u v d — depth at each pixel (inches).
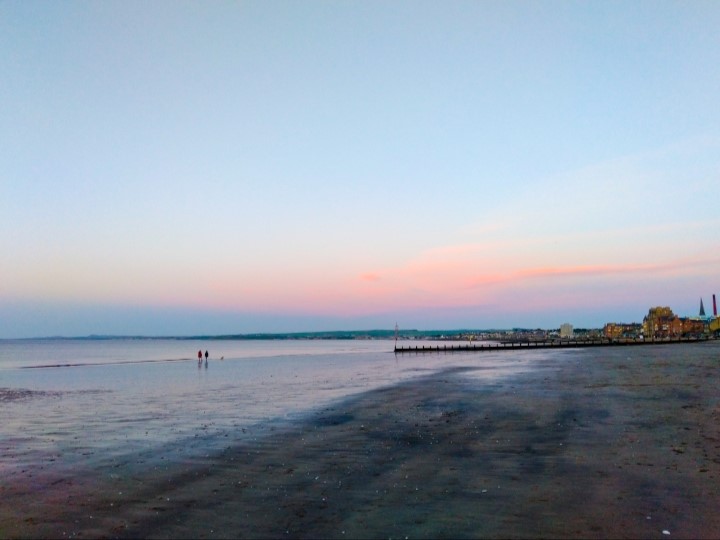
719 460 490.6
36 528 367.6
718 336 7741.1
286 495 427.8
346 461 544.1
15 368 3137.3
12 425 884.6
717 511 356.2
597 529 330.0
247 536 339.0
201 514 386.0
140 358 4810.5
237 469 523.2
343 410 947.3
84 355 5772.6
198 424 844.0
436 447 597.3
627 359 2356.1
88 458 605.9
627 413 778.8
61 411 1075.3
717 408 804.6
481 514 364.5
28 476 522.3
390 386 1407.5
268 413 949.8
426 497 408.5
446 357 3713.1
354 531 341.1
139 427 834.8
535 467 488.4
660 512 357.4
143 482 486.6
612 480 436.1
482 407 913.5
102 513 397.1
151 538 342.0
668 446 554.6
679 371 1556.3
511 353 3954.2
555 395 1040.2
